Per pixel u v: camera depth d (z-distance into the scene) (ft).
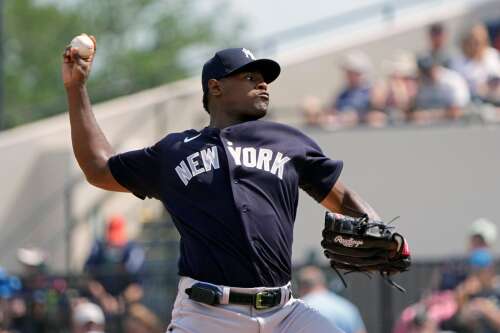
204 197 60.85
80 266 177.06
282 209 61.21
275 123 62.90
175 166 61.72
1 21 198.80
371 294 139.44
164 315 148.05
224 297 60.08
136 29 423.23
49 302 148.87
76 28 418.72
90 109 64.75
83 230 178.91
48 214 180.75
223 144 61.46
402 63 183.62
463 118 165.07
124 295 148.36
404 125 165.68
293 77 198.59
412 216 164.55
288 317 61.46
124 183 63.31
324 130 167.32
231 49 63.21
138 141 186.29
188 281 61.05
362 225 61.46
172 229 174.09
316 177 62.75
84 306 136.46
